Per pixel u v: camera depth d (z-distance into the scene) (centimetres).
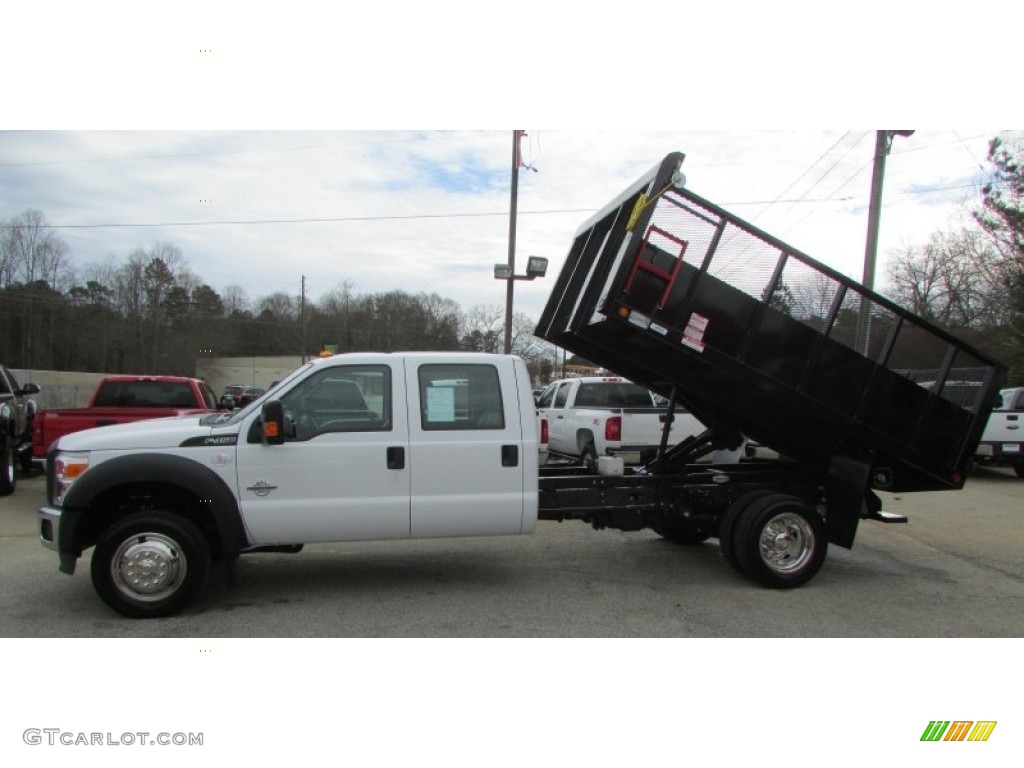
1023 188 2572
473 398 595
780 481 696
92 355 5809
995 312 2981
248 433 554
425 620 543
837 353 640
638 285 601
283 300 6956
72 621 536
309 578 652
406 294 6606
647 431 1147
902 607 582
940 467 676
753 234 619
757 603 589
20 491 1217
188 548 538
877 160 1733
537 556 740
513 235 2139
